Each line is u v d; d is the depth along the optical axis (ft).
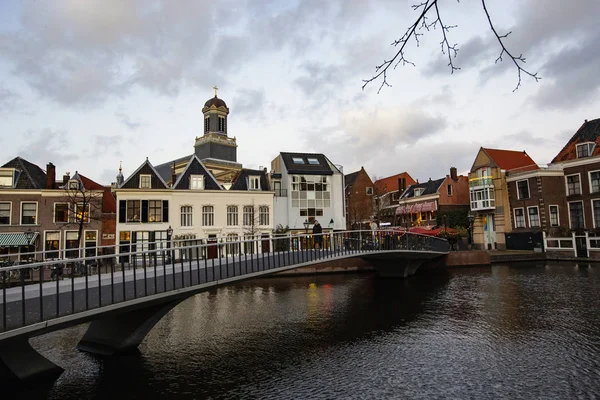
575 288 70.13
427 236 94.79
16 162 97.76
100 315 30.32
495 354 38.55
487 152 140.46
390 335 46.11
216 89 189.88
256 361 37.99
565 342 41.24
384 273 95.55
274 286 84.84
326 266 105.19
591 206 113.60
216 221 113.09
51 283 38.04
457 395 30.07
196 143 185.88
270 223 119.55
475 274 94.48
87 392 31.04
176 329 49.37
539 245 121.70
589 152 115.34
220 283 40.34
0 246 88.94
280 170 137.49
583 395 29.53
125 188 104.99
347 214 179.52
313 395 30.48
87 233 97.04
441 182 158.20
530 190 126.52
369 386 31.99
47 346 42.55
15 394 30.63
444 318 53.06
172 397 30.17
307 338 45.42
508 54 14.01
